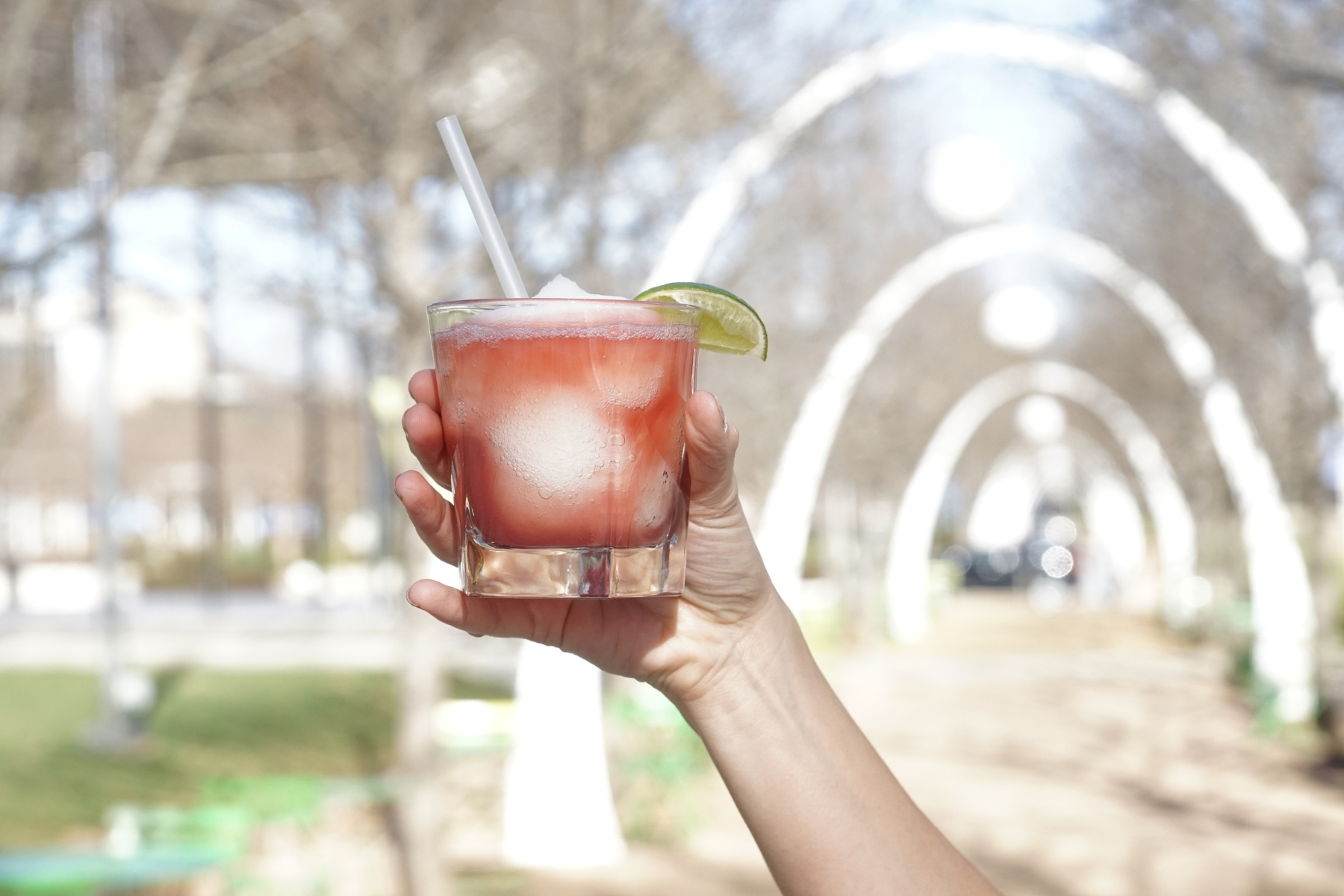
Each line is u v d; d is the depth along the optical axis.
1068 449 58.25
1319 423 20.14
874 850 1.72
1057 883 9.30
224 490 51.81
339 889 8.43
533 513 1.46
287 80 7.20
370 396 10.08
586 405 1.45
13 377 9.66
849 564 32.75
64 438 49.28
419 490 1.64
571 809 9.64
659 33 7.33
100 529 15.77
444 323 1.52
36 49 6.52
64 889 6.83
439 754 8.12
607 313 1.46
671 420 1.51
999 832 10.91
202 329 8.73
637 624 1.74
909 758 14.56
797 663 1.77
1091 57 10.91
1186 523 32.34
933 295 27.56
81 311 8.18
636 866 9.51
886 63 9.47
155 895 8.05
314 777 12.32
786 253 13.98
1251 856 10.05
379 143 7.13
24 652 25.05
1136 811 11.74
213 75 6.52
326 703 17.69
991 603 44.94
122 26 6.73
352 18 6.97
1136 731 16.39
